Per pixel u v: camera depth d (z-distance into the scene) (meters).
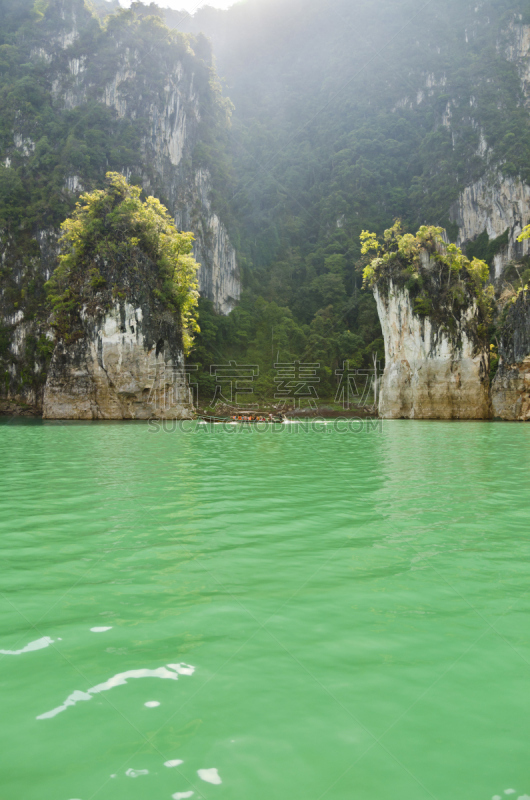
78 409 46.88
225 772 2.49
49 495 9.63
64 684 3.24
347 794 2.34
